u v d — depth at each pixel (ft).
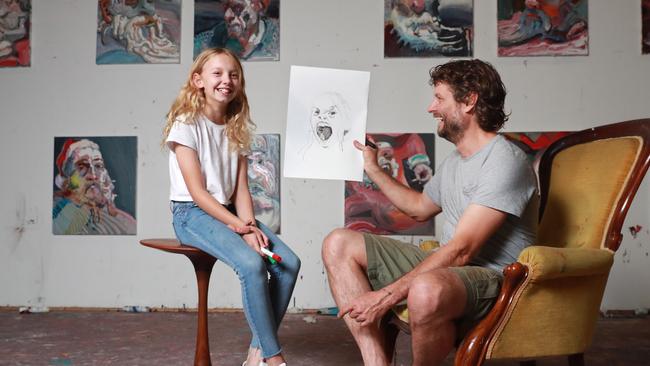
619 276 11.78
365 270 6.24
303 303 12.21
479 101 5.85
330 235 6.21
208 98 7.14
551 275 4.92
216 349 8.99
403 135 12.14
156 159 12.49
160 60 12.50
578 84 11.96
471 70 5.88
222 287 12.26
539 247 4.97
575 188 6.15
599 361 8.19
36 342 9.43
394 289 5.28
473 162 5.87
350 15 12.32
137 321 11.22
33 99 12.70
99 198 12.49
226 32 12.39
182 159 6.81
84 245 12.50
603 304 11.80
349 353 8.79
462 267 5.33
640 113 11.87
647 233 11.73
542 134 11.95
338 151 7.18
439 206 6.84
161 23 12.50
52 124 12.66
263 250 6.42
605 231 5.60
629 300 11.74
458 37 12.10
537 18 11.99
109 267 12.45
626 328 10.48
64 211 12.53
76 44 12.67
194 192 6.72
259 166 12.28
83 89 12.63
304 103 7.22
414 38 12.16
